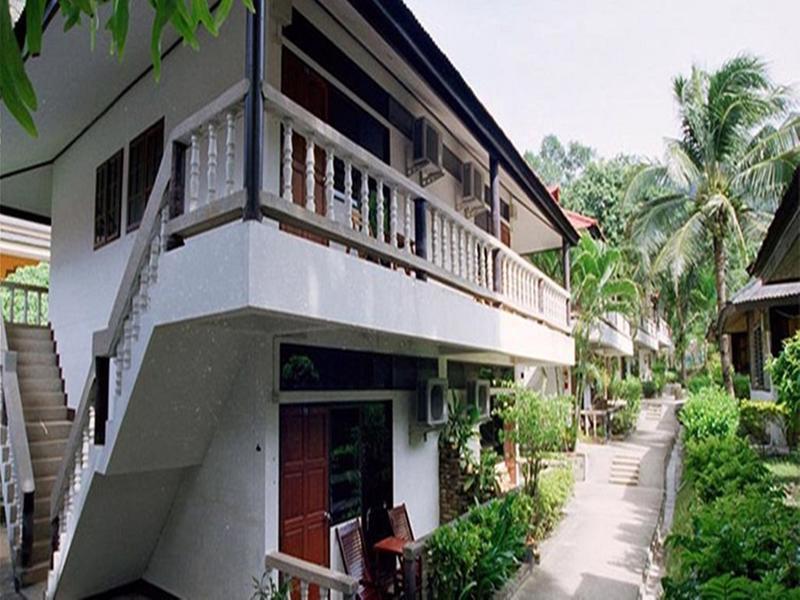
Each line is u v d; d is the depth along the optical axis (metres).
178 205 4.17
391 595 6.72
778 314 15.81
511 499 7.25
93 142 7.89
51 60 6.02
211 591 5.68
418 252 5.50
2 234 12.36
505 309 7.93
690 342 40.06
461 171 9.70
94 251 7.68
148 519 6.07
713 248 19.08
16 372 7.09
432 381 8.05
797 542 3.39
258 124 3.59
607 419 18.61
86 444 5.31
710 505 4.95
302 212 3.85
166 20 1.55
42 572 6.02
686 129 17.61
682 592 3.12
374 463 7.24
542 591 6.89
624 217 24.08
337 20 5.82
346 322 4.22
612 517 10.35
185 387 5.02
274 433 5.53
